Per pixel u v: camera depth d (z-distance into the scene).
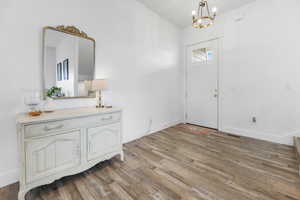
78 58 2.02
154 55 3.23
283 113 2.59
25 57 1.61
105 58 2.34
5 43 1.49
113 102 2.49
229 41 3.16
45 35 1.72
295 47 2.43
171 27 3.65
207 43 3.57
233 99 3.19
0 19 1.46
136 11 2.78
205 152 2.30
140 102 2.96
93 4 2.17
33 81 1.68
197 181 1.58
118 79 2.54
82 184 1.54
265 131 2.80
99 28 2.24
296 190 1.42
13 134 1.56
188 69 4.01
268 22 2.65
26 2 1.60
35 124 1.32
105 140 1.86
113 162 2.00
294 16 2.41
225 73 3.28
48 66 1.76
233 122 3.22
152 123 3.27
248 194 1.37
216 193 1.39
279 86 2.60
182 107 4.19
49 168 1.42
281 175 1.67
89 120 1.69
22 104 1.61
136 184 1.54
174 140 2.84
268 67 2.70
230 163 1.96
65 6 1.89
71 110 1.82
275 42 2.60
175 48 3.81
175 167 1.87
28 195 1.38
